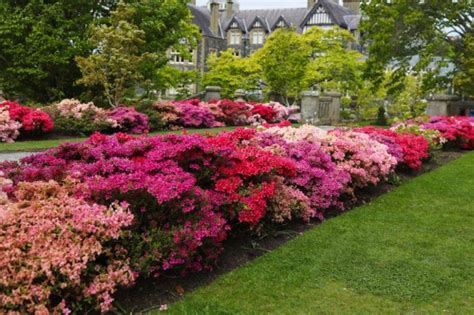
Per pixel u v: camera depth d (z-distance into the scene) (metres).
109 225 3.69
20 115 13.01
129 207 4.08
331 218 6.52
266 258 4.90
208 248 4.54
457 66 24.95
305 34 30.94
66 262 3.36
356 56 31.20
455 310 3.89
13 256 3.26
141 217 4.17
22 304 3.13
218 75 33.78
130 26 17.19
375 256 5.02
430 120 15.65
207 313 3.71
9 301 3.07
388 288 4.26
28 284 3.18
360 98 29.47
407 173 9.85
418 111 25.66
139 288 4.11
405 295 4.13
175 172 4.64
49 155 5.53
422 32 24.31
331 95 23.52
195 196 4.36
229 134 7.08
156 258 3.97
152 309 3.79
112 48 16.53
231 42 59.06
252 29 58.41
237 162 5.46
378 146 8.57
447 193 8.02
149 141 5.39
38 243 3.40
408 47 26.02
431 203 7.36
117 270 3.66
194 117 18.08
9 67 20.47
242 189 5.38
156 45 22.14
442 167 10.67
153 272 4.19
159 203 3.96
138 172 4.44
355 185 7.59
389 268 4.71
